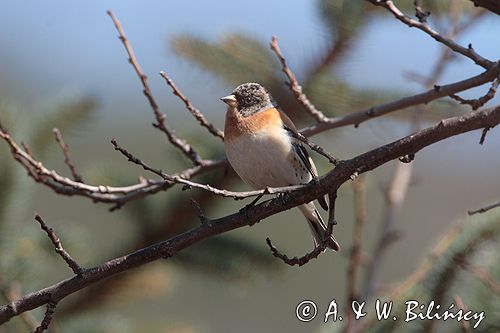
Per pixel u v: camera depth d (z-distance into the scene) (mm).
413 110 11359
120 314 11266
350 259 9844
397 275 18906
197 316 17109
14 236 9656
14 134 10172
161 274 10398
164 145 18219
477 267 8508
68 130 10500
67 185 9391
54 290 7422
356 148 11695
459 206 21344
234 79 11180
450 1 11320
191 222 10555
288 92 11125
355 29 10922
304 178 9680
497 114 7684
